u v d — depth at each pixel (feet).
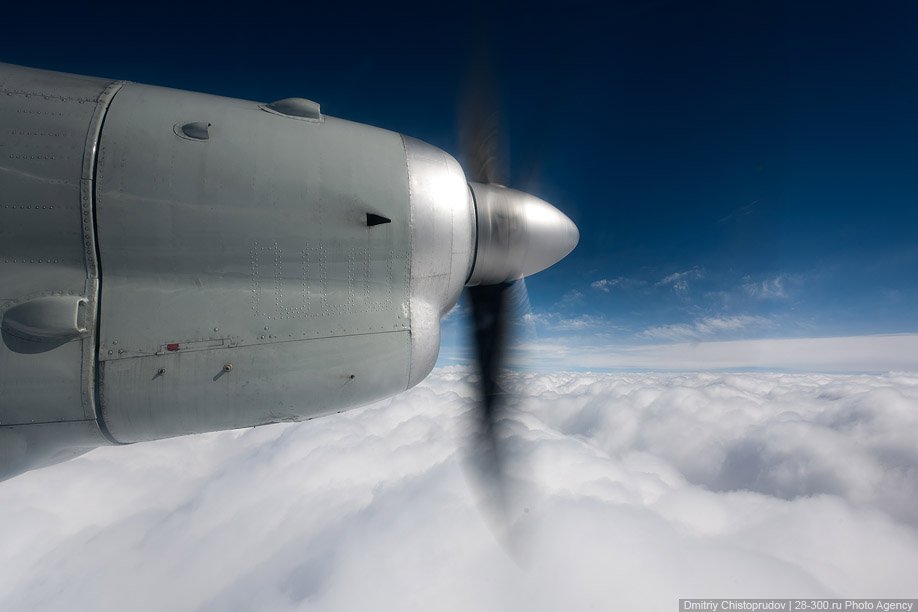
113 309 9.64
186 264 10.10
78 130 9.66
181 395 10.14
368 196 11.71
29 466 9.99
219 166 10.34
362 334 11.69
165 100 10.78
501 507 14.98
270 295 10.78
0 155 9.21
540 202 17.67
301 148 11.37
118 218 9.60
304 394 11.25
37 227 9.30
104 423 9.87
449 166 13.82
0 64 10.43
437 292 13.58
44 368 9.21
